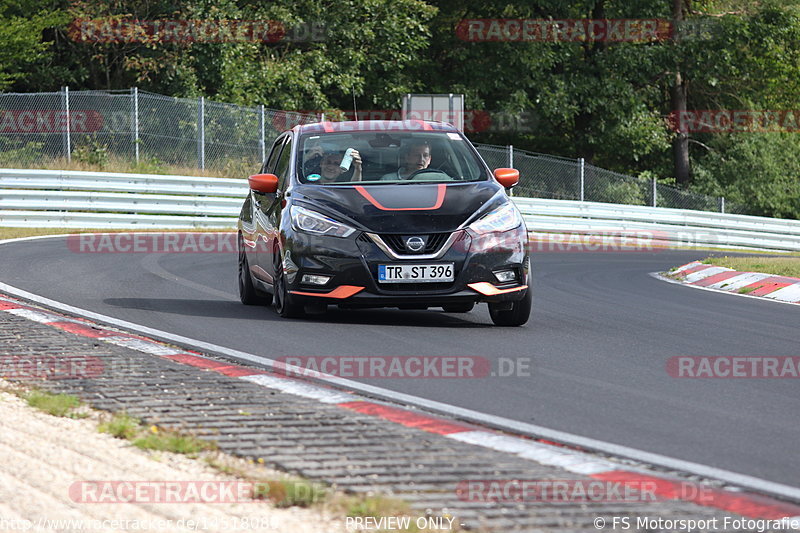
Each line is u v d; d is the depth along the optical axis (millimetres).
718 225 113188
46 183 82750
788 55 159500
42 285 42656
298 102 123438
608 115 146250
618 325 35906
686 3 155375
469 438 19484
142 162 95312
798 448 19594
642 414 22234
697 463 18344
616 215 107375
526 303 34344
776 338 33688
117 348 28000
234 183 90562
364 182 35438
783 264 56500
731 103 166750
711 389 25000
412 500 15500
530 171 110688
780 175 158250
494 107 146000
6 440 18844
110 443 18766
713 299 45844
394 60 134000
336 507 15094
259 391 23125
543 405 22969
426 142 37156
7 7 113188
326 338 31047
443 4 146875
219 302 40000
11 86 118312
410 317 36219
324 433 19484
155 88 118438
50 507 15227
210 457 17781
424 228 32875
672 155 163375
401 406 22859
